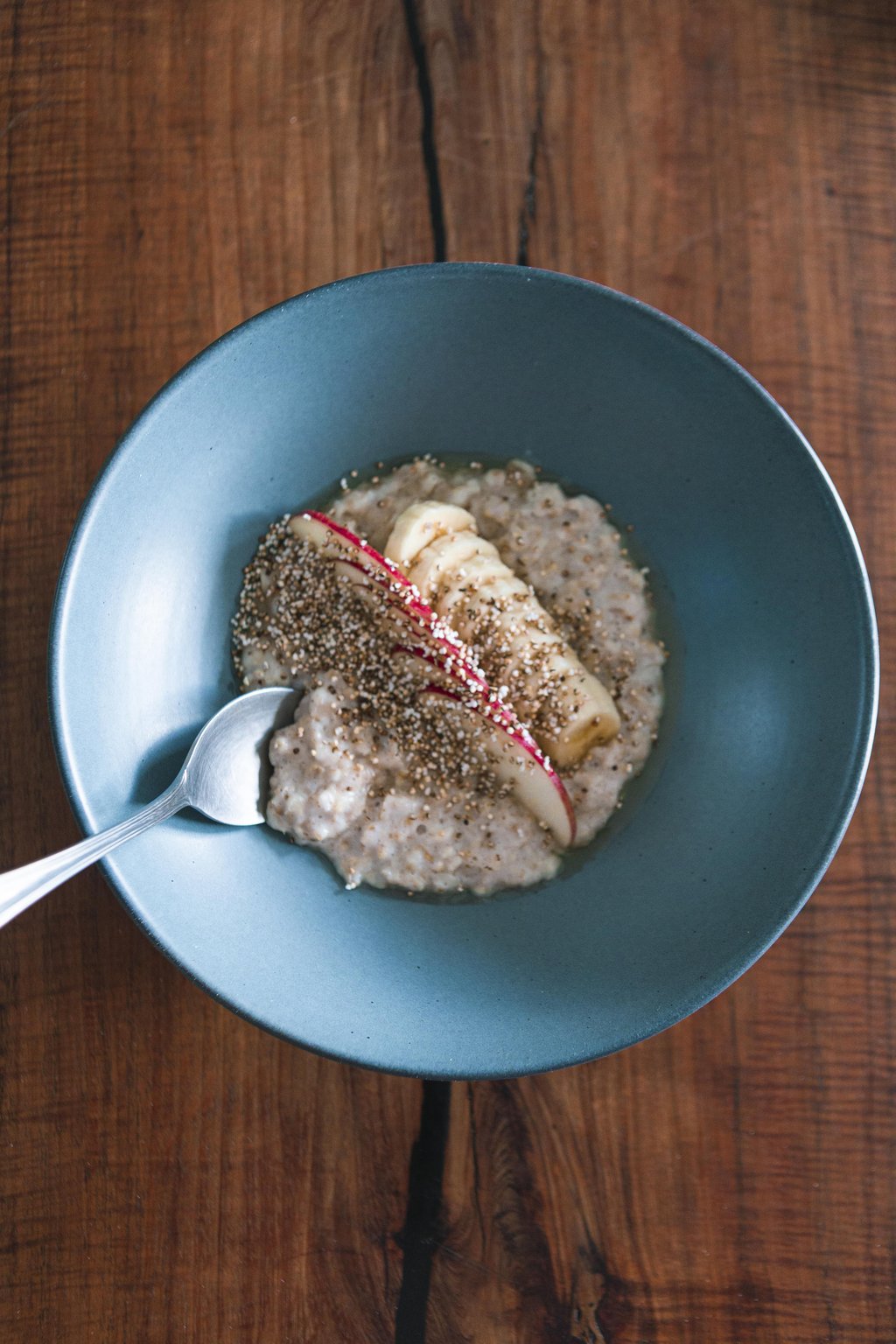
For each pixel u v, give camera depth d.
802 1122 0.54
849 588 0.51
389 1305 0.53
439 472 0.56
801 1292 0.54
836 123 0.57
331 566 0.54
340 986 0.51
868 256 0.57
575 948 0.53
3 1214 0.54
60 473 0.56
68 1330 0.53
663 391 0.53
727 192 0.57
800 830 0.51
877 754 0.56
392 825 0.52
